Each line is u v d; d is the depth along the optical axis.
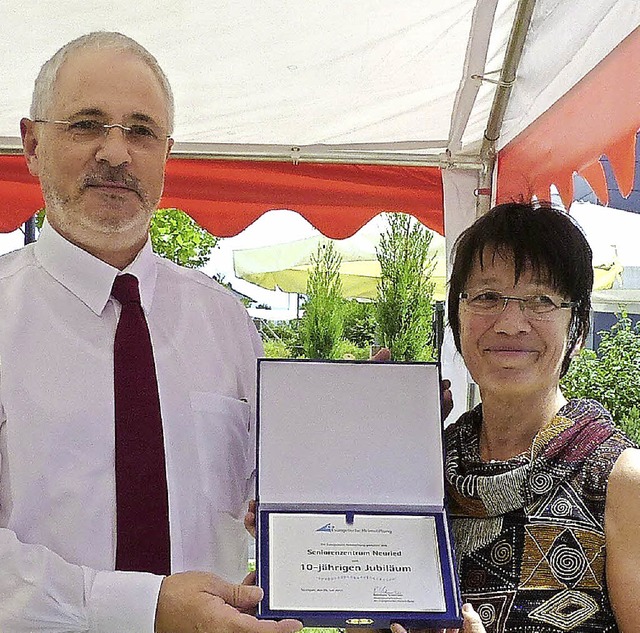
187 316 1.87
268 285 6.11
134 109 1.67
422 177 3.25
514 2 2.13
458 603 1.39
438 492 1.54
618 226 4.33
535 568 1.44
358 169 3.24
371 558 1.45
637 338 4.51
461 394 3.01
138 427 1.67
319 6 2.17
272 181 3.25
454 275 1.63
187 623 1.40
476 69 2.45
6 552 1.50
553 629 1.40
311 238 6.33
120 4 2.16
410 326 5.70
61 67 1.69
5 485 1.62
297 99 2.72
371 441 1.57
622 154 1.88
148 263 1.83
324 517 1.51
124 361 1.71
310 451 1.56
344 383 1.61
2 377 1.65
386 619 1.37
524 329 1.53
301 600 1.38
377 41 2.35
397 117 2.87
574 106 2.22
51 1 2.13
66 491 1.63
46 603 1.46
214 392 1.83
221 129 2.99
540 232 1.55
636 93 1.77
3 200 3.21
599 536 1.42
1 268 1.81
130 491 1.64
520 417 1.58
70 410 1.66
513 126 2.69
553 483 1.47
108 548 1.64
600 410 1.56
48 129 1.67
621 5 1.79
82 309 1.74
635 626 1.35
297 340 6.67
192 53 2.43
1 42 2.35
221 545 1.80
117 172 1.65
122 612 1.44
